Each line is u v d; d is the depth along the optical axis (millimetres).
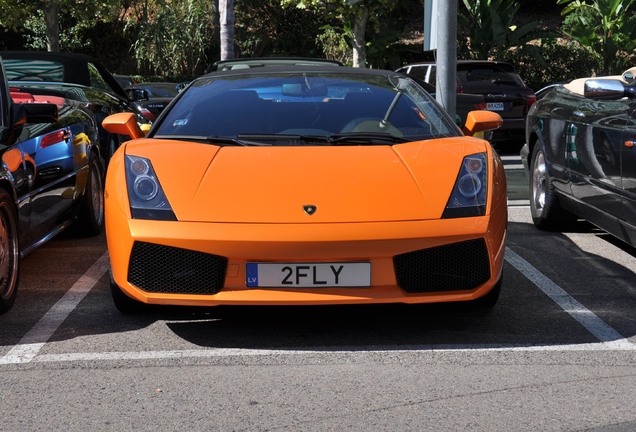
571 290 4941
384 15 26359
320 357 3764
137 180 4055
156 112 14227
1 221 4418
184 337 4059
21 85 7699
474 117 4945
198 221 3844
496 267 3982
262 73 5281
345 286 3818
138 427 3002
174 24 27812
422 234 3818
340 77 5219
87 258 5941
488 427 2982
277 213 3844
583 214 6016
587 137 5734
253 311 4480
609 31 25859
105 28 29953
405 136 4586
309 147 4371
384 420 3045
